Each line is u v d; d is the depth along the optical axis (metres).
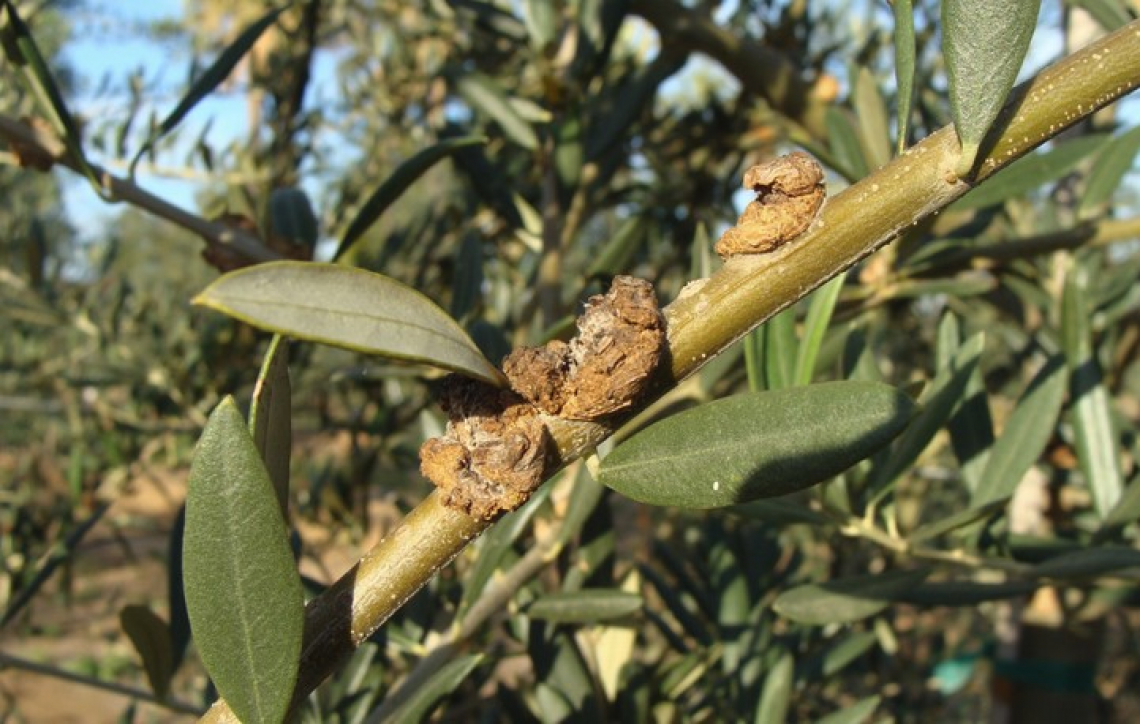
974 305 0.86
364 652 0.40
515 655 0.46
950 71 0.19
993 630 1.05
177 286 1.00
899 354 0.96
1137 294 0.63
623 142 0.61
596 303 0.19
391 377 0.53
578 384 0.19
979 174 0.19
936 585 0.37
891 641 0.65
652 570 0.51
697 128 0.76
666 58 0.65
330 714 0.39
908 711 0.78
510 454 0.19
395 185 0.30
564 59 0.55
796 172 0.19
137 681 1.37
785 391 0.20
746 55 0.65
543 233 0.53
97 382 0.77
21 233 0.87
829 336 0.45
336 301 0.16
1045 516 0.61
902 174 0.19
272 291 0.16
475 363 0.18
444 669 0.28
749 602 0.50
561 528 0.35
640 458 0.20
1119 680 1.13
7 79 0.62
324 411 0.80
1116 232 0.48
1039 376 0.37
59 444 1.13
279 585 0.18
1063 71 0.19
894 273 0.46
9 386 1.16
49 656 1.75
